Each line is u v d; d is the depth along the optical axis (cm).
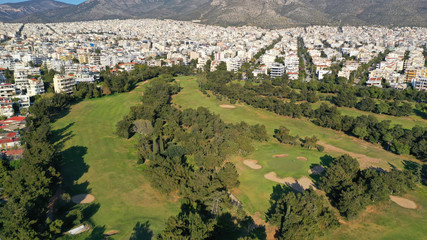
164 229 7538
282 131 15225
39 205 8088
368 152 14175
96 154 12850
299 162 12500
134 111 16338
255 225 8669
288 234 7494
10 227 7062
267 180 10906
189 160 12400
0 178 9944
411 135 14350
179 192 9819
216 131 15412
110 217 8638
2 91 19100
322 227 8094
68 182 10512
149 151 12588
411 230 8181
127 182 10675
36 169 9256
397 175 9919
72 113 18125
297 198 8744
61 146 13438
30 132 13712
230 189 10394
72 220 8319
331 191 9725
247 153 13312
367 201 9125
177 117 16688
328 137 16325
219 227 8212
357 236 7981
